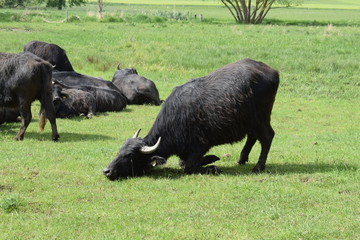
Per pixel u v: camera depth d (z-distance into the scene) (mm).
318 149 27031
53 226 15914
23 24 117500
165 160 21000
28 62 27812
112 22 136125
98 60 60438
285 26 134875
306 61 59125
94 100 37156
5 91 28047
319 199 18234
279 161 24422
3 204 17203
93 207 17562
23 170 21750
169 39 88562
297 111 40344
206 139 21844
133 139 21344
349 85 49875
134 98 41812
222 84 21609
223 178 21109
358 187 19688
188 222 16172
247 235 15180
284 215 16703
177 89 22016
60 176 21109
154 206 17609
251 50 70438
